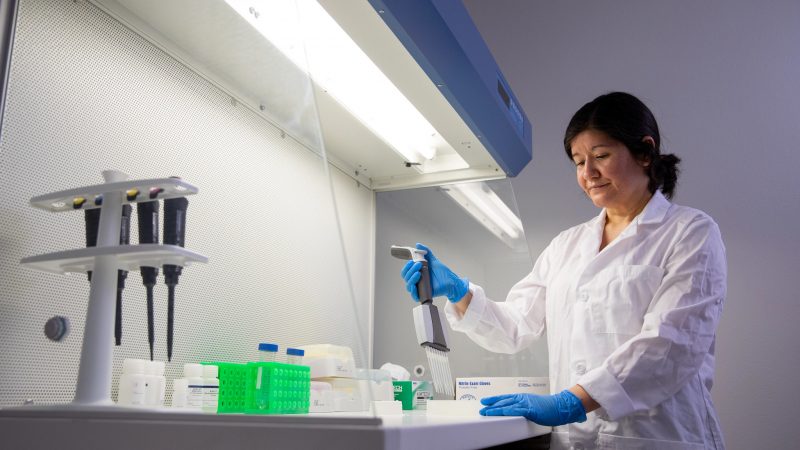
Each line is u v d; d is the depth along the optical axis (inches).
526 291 91.9
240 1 51.0
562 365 79.9
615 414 64.3
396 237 102.7
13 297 46.4
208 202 58.4
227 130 56.4
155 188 46.4
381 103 78.1
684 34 133.6
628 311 74.4
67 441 38.6
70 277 50.3
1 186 46.8
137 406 42.4
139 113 57.6
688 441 69.0
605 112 75.6
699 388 72.5
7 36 48.0
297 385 47.9
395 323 97.3
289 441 34.3
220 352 57.5
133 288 51.9
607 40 139.4
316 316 51.3
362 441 33.0
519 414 61.9
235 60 55.2
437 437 39.8
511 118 86.9
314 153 48.9
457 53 67.2
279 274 54.7
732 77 127.8
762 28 128.3
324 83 71.0
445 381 90.8
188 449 36.0
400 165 98.9
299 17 49.3
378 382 73.5
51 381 48.1
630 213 83.0
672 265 73.7
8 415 40.5
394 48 60.1
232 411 44.8
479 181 100.7
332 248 47.8
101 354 42.9
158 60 59.4
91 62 53.9
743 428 111.7
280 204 53.4
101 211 45.6
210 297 57.3
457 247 99.8
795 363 111.2
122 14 56.1
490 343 87.7
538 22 146.1
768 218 118.6
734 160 123.3
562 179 134.7
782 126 122.1
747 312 115.8
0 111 47.0
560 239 92.0
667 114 130.5
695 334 67.6
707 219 75.2
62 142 51.2
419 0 58.0
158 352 52.0
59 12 51.9
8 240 46.7
